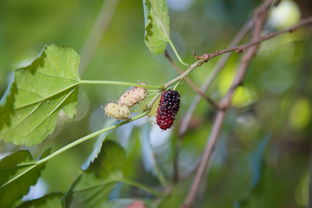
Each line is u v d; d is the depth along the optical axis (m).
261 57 0.84
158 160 0.64
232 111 0.70
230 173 0.74
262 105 0.85
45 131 0.41
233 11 0.82
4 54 0.87
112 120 0.48
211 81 0.59
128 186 0.53
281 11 0.77
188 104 0.71
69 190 0.45
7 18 0.86
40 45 0.90
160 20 0.42
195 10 0.92
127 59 0.90
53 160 0.82
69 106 0.42
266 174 0.60
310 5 0.75
